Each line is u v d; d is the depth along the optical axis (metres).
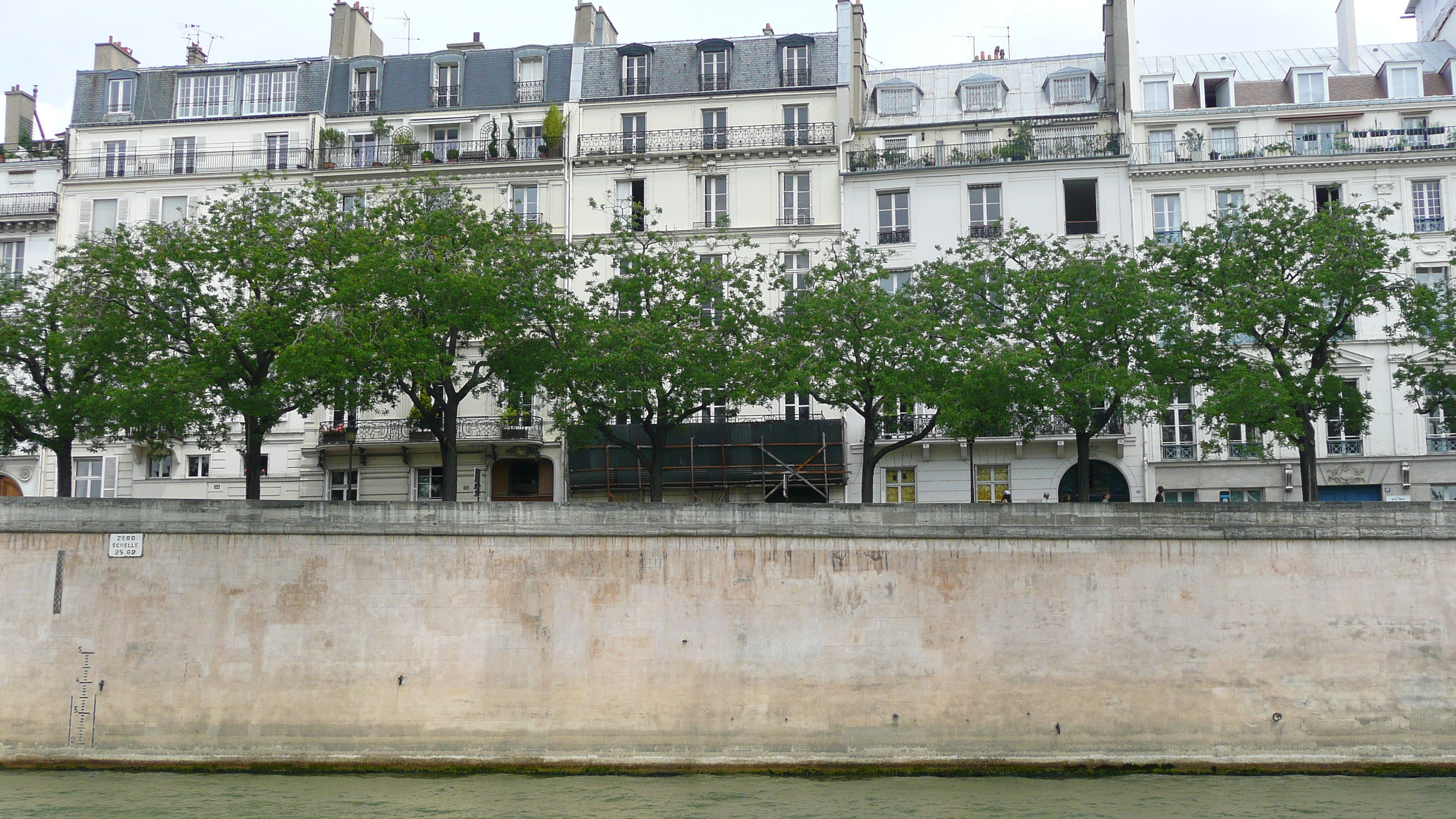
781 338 35.94
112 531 31.84
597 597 31.48
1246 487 43.75
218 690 31.20
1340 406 35.31
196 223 42.12
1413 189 44.66
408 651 31.27
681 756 30.75
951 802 27.81
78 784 29.42
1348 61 49.97
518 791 28.95
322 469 47.75
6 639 31.44
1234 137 46.59
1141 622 31.03
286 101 50.91
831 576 31.42
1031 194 46.09
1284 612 30.91
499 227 37.38
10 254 50.88
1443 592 30.75
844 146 47.50
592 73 50.12
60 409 34.03
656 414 38.28
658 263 36.56
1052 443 44.34
